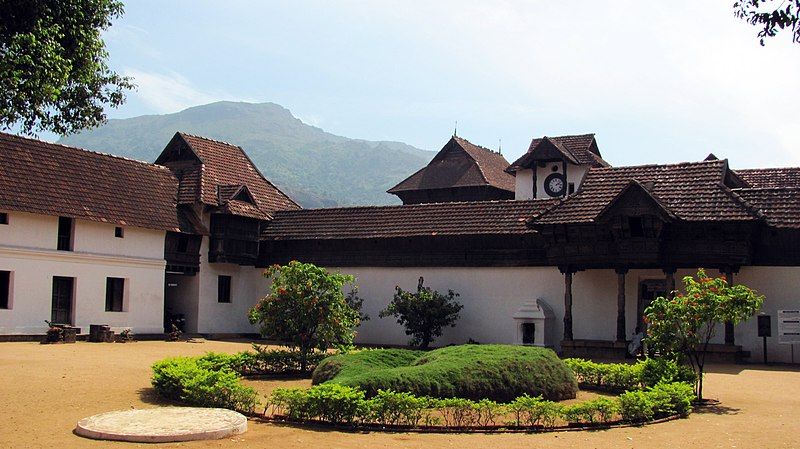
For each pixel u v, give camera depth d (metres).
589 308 26.50
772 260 24.12
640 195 23.42
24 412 11.73
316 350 23.09
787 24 9.20
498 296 28.11
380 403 11.45
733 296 14.48
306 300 17.95
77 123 22.73
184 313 31.17
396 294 29.16
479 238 28.53
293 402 11.62
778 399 15.02
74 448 9.42
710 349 23.23
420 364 14.90
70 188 27.06
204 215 31.28
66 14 18.83
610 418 12.15
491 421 11.83
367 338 30.41
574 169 43.91
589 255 24.77
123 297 28.36
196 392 12.65
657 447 10.22
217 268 31.86
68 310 26.58
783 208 24.06
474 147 50.34
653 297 25.88
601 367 16.38
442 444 10.25
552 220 25.17
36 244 25.52
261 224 33.06
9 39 17.55
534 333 26.09
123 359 19.56
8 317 24.47
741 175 31.75
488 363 13.85
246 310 32.97
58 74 18.34
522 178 45.25
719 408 13.80
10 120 19.08
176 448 9.52
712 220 22.97
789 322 22.66
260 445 9.90
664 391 12.98
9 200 24.56
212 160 34.06
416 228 29.62
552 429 11.41
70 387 14.10
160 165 33.53
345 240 31.06
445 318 27.88
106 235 27.78
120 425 10.41
